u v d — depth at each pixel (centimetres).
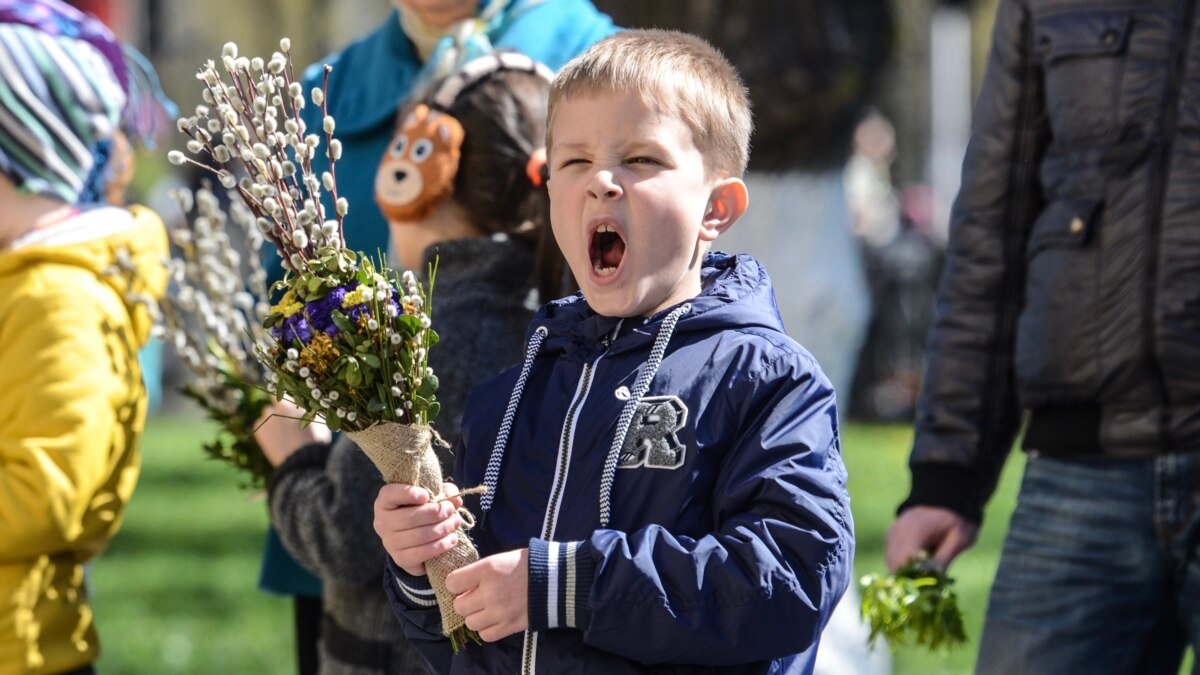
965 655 1066
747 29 979
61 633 610
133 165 734
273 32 3250
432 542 425
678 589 400
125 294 623
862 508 1622
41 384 591
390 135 652
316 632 678
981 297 646
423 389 431
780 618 400
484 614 406
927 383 659
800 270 989
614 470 425
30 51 624
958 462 645
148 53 3403
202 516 1595
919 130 3600
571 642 423
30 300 599
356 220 646
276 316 430
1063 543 598
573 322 461
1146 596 589
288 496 575
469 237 568
